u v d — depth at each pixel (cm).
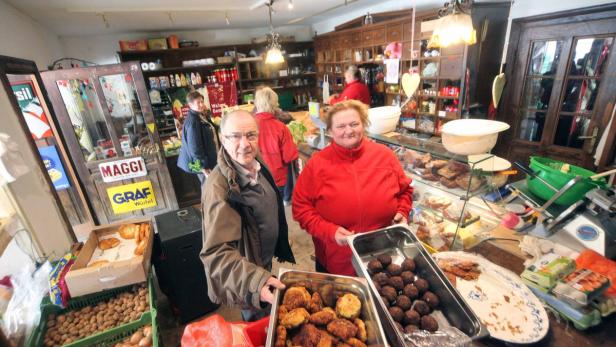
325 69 639
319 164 131
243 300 96
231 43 654
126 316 141
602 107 264
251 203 111
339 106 126
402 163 162
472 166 120
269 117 261
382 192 127
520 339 83
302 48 702
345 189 126
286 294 87
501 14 313
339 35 558
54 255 174
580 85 276
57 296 137
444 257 114
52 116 266
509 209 139
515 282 101
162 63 582
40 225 167
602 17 249
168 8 382
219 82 603
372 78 500
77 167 290
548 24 285
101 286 143
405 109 439
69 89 272
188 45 580
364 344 76
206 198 103
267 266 128
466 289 101
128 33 562
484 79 335
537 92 309
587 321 86
